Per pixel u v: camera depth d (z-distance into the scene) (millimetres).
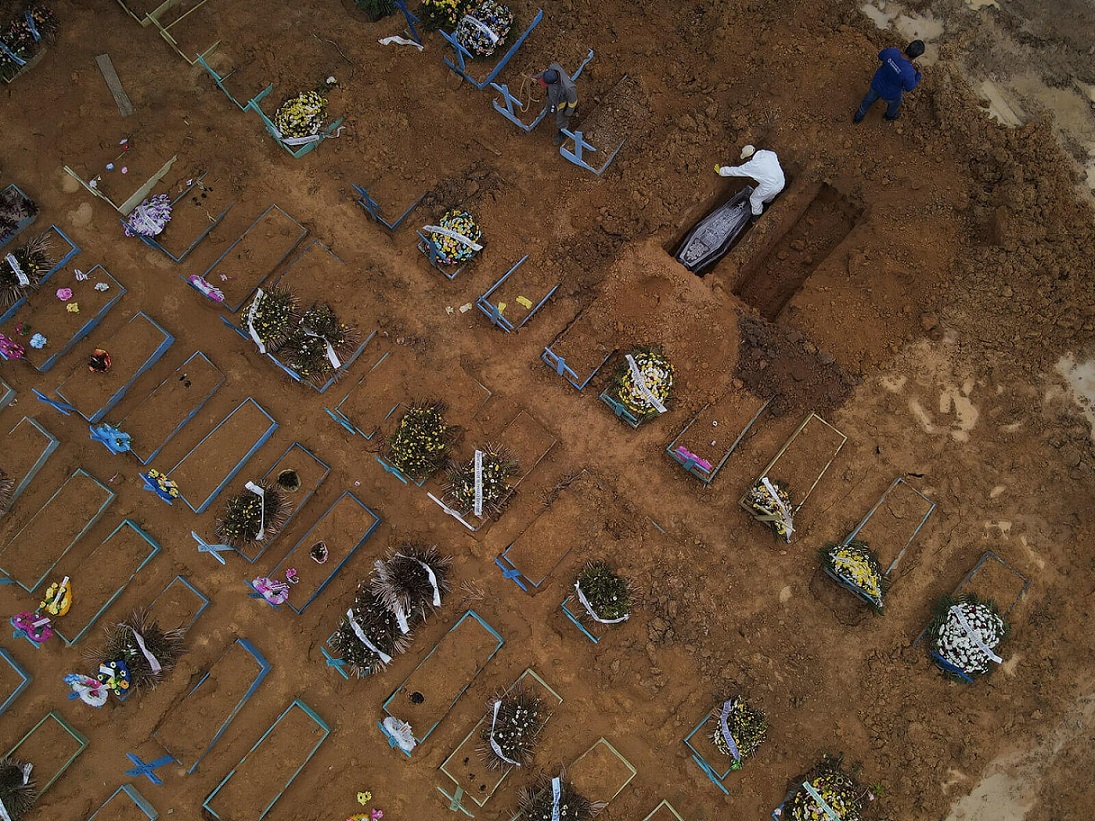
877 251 14125
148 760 13125
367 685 13328
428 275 14461
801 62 14602
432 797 13031
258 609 13555
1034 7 15086
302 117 14656
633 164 14508
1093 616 13219
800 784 12727
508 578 13484
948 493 13547
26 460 13859
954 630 12602
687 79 14891
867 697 12984
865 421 13812
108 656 13188
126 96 14953
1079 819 12711
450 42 14898
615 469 13734
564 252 14367
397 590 12930
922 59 14930
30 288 14227
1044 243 14070
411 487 13820
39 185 14711
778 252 15023
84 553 13672
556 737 13102
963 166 14414
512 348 14172
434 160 14812
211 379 14164
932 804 12742
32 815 12938
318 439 14016
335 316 14156
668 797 12906
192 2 15180
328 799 13023
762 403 13773
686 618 13227
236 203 14734
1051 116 14672
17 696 13227
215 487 13750
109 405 14039
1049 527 13469
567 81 13328
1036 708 12961
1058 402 13852
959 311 14078
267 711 13281
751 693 13031
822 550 13281
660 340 13953
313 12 15258
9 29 14805
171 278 14523
